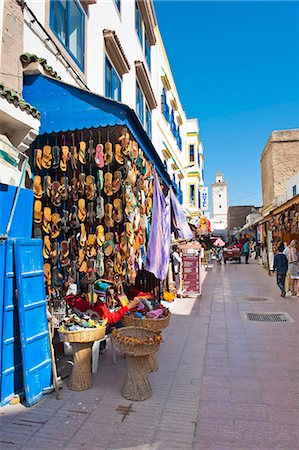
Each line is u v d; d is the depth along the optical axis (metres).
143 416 3.68
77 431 3.37
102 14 8.41
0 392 3.79
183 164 22.30
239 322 8.05
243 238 37.06
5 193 4.03
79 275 5.54
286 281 12.90
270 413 3.78
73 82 6.55
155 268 5.75
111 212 4.80
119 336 4.08
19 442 3.18
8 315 3.86
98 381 4.61
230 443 3.21
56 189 4.84
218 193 75.81
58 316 5.72
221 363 5.34
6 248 3.88
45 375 4.16
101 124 4.60
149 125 13.74
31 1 5.23
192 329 7.45
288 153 21.52
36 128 4.65
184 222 9.14
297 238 14.74
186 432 3.38
